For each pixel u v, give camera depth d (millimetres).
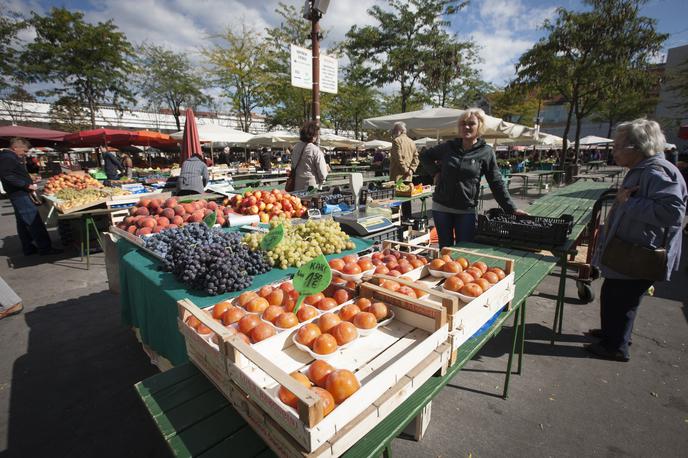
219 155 26234
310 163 4875
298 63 5566
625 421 2365
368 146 22984
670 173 2436
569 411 2459
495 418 2398
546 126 38469
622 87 13711
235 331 1406
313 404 925
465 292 1780
